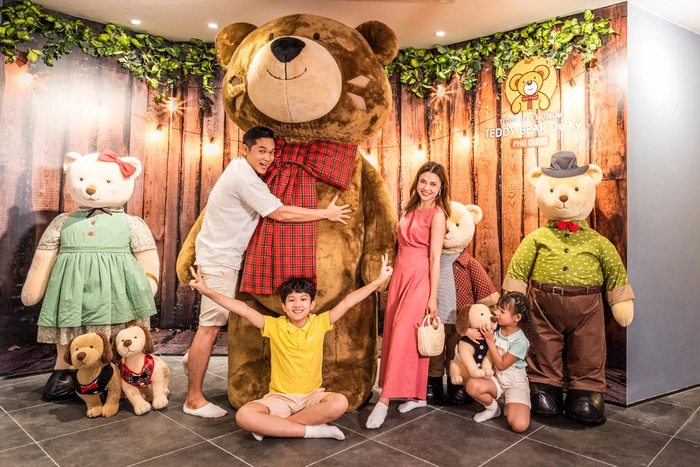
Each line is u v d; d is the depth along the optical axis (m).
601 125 3.14
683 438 2.49
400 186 4.11
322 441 2.40
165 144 4.09
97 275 3.05
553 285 2.87
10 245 3.45
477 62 3.72
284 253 2.63
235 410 2.82
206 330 2.74
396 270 2.81
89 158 3.14
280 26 2.77
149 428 2.56
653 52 3.20
